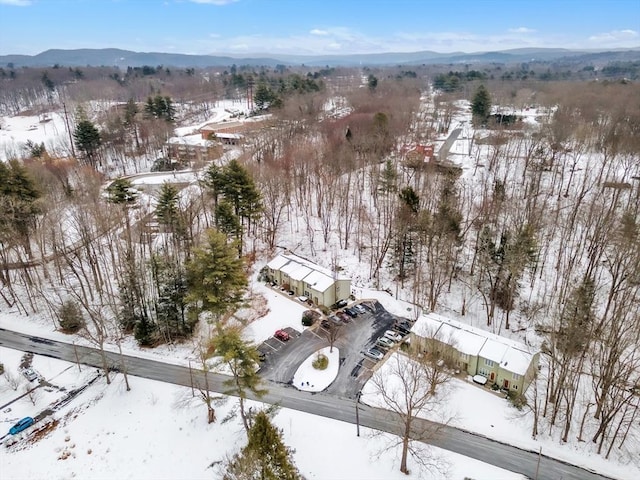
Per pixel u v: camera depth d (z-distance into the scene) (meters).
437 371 42.00
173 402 45.00
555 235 70.62
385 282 65.94
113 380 48.50
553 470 37.56
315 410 43.62
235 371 38.22
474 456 38.81
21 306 62.12
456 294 62.88
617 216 68.12
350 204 83.81
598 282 58.44
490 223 70.00
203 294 47.22
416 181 81.31
